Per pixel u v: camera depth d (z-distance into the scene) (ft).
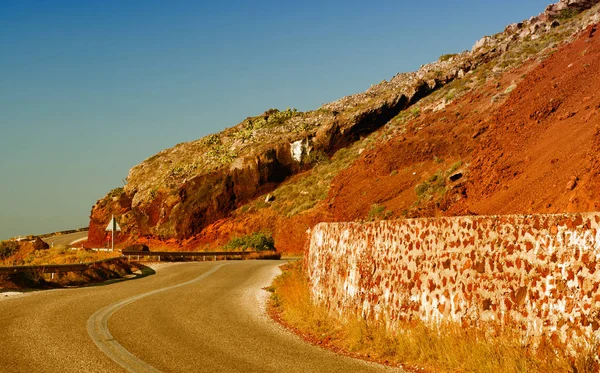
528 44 195.11
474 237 27.78
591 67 96.02
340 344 32.78
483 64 213.66
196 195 208.54
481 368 23.40
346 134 213.46
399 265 32.30
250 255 138.10
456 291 27.96
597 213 22.79
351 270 37.29
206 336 34.96
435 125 156.04
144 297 55.06
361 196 146.61
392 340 30.30
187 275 84.99
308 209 171.12
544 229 24.67
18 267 62.75
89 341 31.83
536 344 23.48
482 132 128.47
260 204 193.57
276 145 215.10
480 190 89.15
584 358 21.24
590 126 68.28
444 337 26.96
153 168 266.77
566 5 217.77
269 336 35.86
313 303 43.16
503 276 25.86
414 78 252.42
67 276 69.31
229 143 247.50
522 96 118.01
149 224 218.38
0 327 35.99
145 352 29.35
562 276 23.41
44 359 27.12
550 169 66.95
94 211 250.16
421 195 116.78
